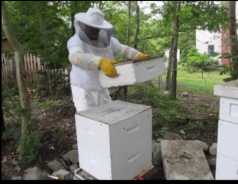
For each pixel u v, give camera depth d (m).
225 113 2.26
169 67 6.27
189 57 10.02
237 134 2.21
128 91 5.56
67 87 5.96
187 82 7.99
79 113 2.32
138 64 2.24
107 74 2.33
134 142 2.26
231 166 2.31
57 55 5.54
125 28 6.50
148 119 2.38
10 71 6.30
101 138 2.10
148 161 2.48
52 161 2.73
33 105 4.96
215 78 8.44
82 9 5.18
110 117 2.15
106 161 2.11
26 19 5.29
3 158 2.79
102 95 3.01
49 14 5.27
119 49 3.03
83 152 2.37
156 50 6.66
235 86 2.18
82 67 2.53
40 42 5.54
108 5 6.16
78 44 2.69
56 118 4.24
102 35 2.79
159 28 6.04
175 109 4.55
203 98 5.87
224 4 5.37
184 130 3.70
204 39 12.01
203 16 4.85
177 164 2.44
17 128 3.34
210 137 3.45
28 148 2.72
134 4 6.32
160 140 3.18
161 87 7.00
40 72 6.21
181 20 5.13
